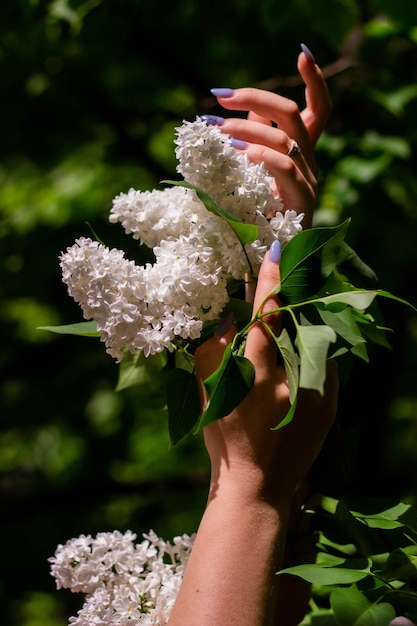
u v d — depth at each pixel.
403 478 1.56
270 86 1.55
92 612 0.69
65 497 2.19
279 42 1.90
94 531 2.47
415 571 0.64
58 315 2.39
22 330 2.38
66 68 1.98
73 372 2.36
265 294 0.67
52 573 0.71
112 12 1.79
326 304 0.65
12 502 2.18
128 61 2.01
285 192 0.74
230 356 0.64
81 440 2.37
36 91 1.99
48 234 2.23
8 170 2.29
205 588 0.63
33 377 2.38
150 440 2.52
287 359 0.64
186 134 0.68
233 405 0.64
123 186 2.21
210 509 0.65
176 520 2.43
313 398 0.67
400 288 1.65
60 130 2.14
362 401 0.91
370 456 0.97
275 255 0.68
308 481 0.76
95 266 0.66
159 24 1.93
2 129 2.07
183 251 0.68
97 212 2.18
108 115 2.08
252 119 0.79
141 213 0.71
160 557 0.73
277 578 0.65
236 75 2.06
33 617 2.25
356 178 1.41
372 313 0.78
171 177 2.17
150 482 2.23
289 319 0.67
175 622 0.63
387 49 1.52
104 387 2.34
